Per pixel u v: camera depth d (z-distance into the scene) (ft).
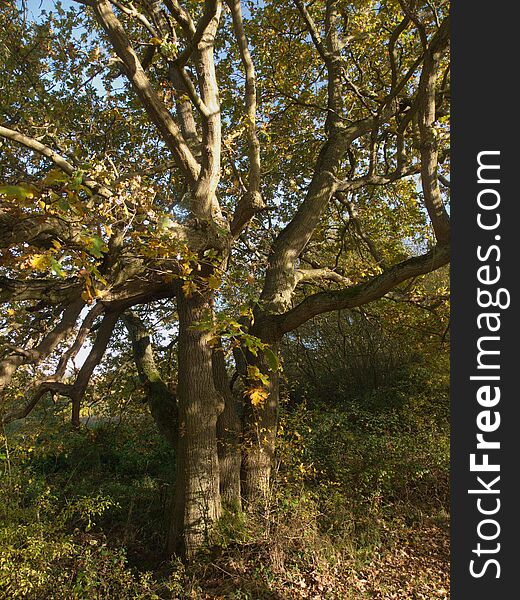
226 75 35.55
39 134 23.43
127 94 31.99
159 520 26.84
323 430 33.47
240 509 24.80
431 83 24.25
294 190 36.68
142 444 37.58
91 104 29.22
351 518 25.73
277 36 35.06
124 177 18.21
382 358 49.24
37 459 32.30
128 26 30.19
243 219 23.77
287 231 31.14
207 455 23.54
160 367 35.60
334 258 42.93
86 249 11.64
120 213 15.55
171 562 21.83
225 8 26.86
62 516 20.86
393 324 38.91
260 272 30.76
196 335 23.77
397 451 31.53
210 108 21.36
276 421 27.37
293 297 39.93
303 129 37.91
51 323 23.57
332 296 25.40
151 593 19.12
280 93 33.91
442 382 42.24
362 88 37.17
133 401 34.17
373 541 24.58
